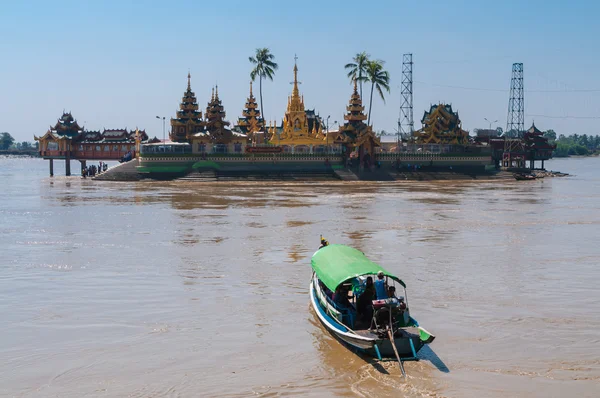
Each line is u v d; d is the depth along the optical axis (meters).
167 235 43.16
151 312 24.41
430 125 130.62
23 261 34.16
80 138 130.00
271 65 133.00
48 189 87.00
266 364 19.19
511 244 39.75
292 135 122.56
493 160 136.88
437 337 21.47
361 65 128.62
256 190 85.00
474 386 17.48
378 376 18.19
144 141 133.62
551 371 18.52
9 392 17.27
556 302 25.73
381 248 38.16
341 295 22.27
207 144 108.12
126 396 17.03
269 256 35.50
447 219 52.12
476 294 26.98
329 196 75.00
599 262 33.94
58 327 22.61
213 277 30.20
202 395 17.06
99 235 43.25
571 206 63.62
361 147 112.50
